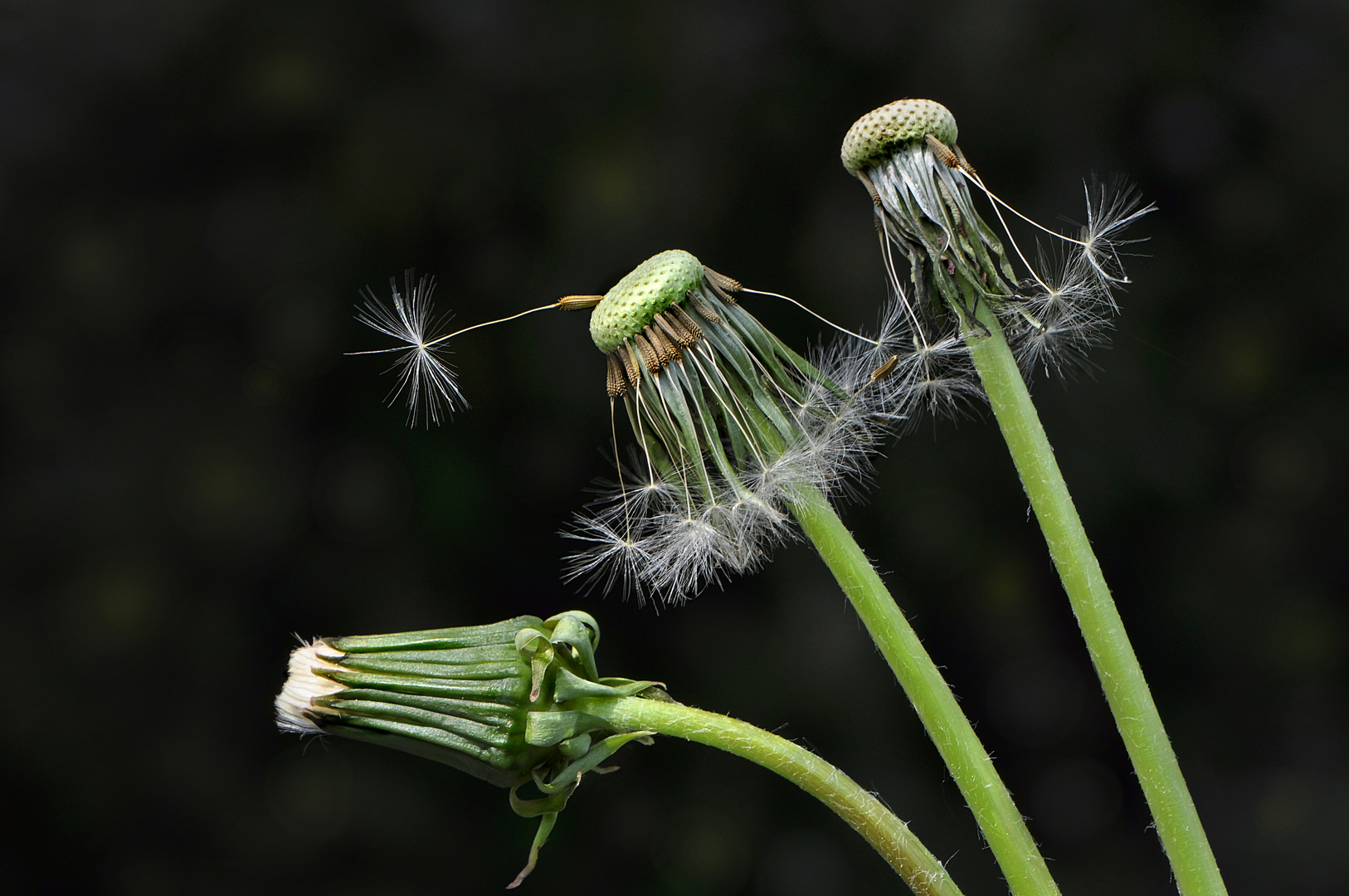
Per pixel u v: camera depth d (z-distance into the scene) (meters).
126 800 0.58
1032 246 0.62
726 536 0.37
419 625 0.58
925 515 0.60
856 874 0.57
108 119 0.63
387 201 0.62
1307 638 0.61
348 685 0.36
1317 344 0.63
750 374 0.36
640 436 0.37
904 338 0.38
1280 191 0.63
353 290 0.61
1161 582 0.61
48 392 0.61
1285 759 0.60
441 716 0.36
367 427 0.60
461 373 0.60
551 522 0.59
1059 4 0.64
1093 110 0.64
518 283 0.61
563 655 0.36
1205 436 0.62
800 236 0.61
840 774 0.36
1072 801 0.60
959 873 0.56
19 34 0.63
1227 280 0.63
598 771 0.36
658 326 0.36
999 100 0.63
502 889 0.57
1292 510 0.61
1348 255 0.63
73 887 0.56
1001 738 0.60
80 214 0.63
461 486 0.59
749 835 0.57
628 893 0.57
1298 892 0.59
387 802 0.58
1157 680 0.61
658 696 0.37
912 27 0.64
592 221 0.61
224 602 0.60
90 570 0.60
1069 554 0.37
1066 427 0.62
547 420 0.60
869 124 0.37
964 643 0.60
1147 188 0.63
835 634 0.58
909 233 0.37
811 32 0.63
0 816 0.57
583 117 0.63
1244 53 0.64
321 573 0.59
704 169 0.62
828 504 0.37
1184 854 0.36
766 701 0.58
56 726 0.58
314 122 0.63
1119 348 0.62
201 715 0.59
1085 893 0.59
